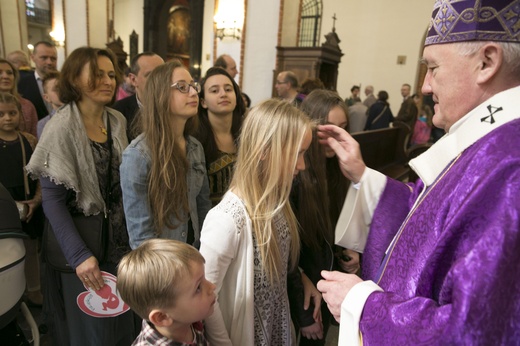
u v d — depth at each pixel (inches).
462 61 25.7
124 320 58.7
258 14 193.5
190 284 32.5
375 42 396.2
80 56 53.0
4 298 45.0
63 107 54.0
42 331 66.0
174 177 50.7
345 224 45.9
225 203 40.4
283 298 44.5
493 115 24.4
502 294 19.1
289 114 39.5
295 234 45.9
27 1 483.8
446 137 29.0
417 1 370.3
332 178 59.1
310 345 56.2
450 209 24.0
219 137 69.3
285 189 40.6
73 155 51.8
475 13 24.3
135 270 32.3
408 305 24.4
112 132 58.1
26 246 82.1
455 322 19.7
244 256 39.4
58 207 51.1
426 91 30.0
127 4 539.2
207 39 452.8
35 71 130.5
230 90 67.2
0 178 76.7
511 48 23.8
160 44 444.8
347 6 404.2
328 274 33.0
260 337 41.9
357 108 231.1
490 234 20.0
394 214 42.2
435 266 24.3
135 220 49.6
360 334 27.2
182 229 53.4
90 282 51.6
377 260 42.1
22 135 81.5
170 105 50.0
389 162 210.7
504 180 20.8
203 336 38.6
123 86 130.1
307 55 187.6
